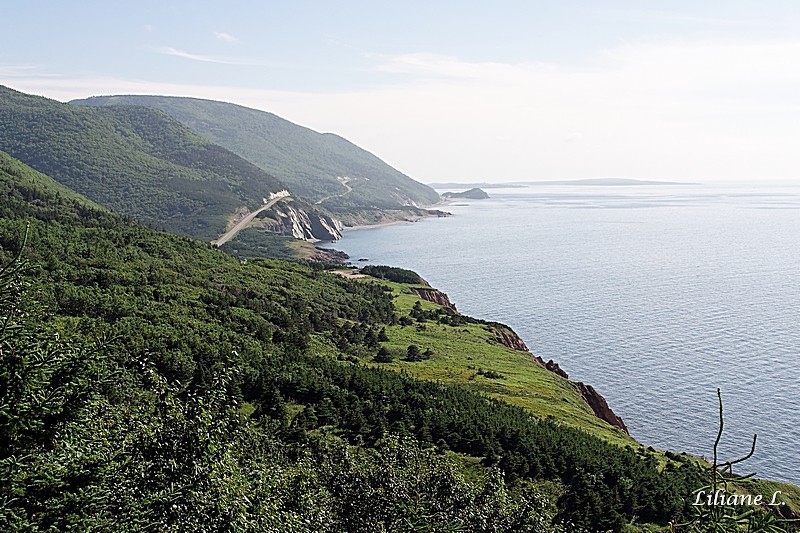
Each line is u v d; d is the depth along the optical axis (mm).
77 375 20484
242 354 91875
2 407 18250
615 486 68125
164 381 26562
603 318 194875
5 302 20422
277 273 176375
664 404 127688
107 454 21547
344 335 139250
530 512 33562
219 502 23469
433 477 33594
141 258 142125
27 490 18672
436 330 161500
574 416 105500
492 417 84062
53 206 170625
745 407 123562
